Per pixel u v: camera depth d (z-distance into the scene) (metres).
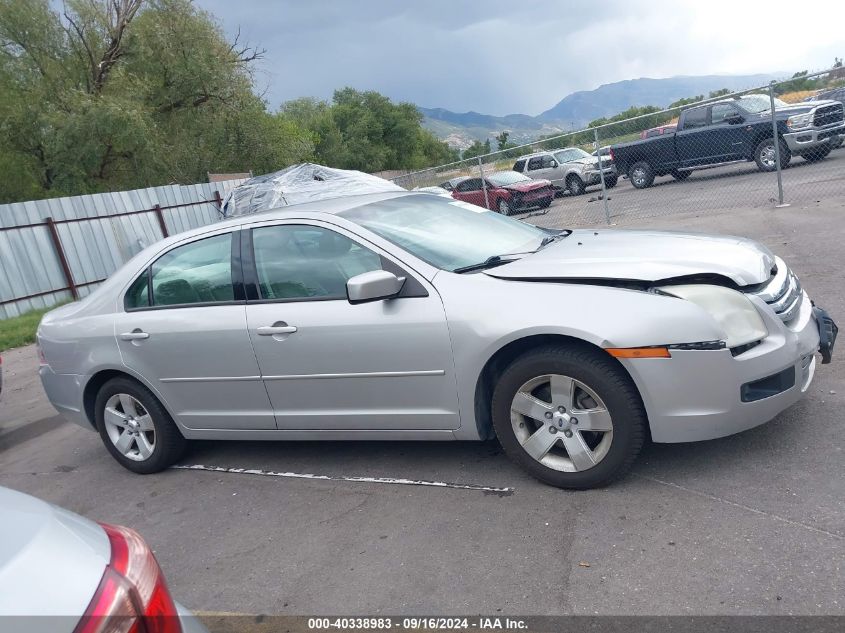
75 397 5.29
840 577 2.73
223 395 4.64
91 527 1.89
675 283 3.58
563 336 3.63
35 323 14.14
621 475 3.69
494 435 4.14
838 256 7.67
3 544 1.66
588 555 3.17
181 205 20.83
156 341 4.76
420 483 4.19
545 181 18.09
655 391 3.41
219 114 32.50
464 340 3.77
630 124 14.00
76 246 17.31
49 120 26.11
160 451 5.06
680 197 15.05
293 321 4.23
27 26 27.19
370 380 4.09
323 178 14.95
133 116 26.17
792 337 3.58
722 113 16.48
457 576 3.19
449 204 4.97
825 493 3.31
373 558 3.46
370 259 4.12
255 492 4.52
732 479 3.58
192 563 3.77
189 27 30.72
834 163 14.62
